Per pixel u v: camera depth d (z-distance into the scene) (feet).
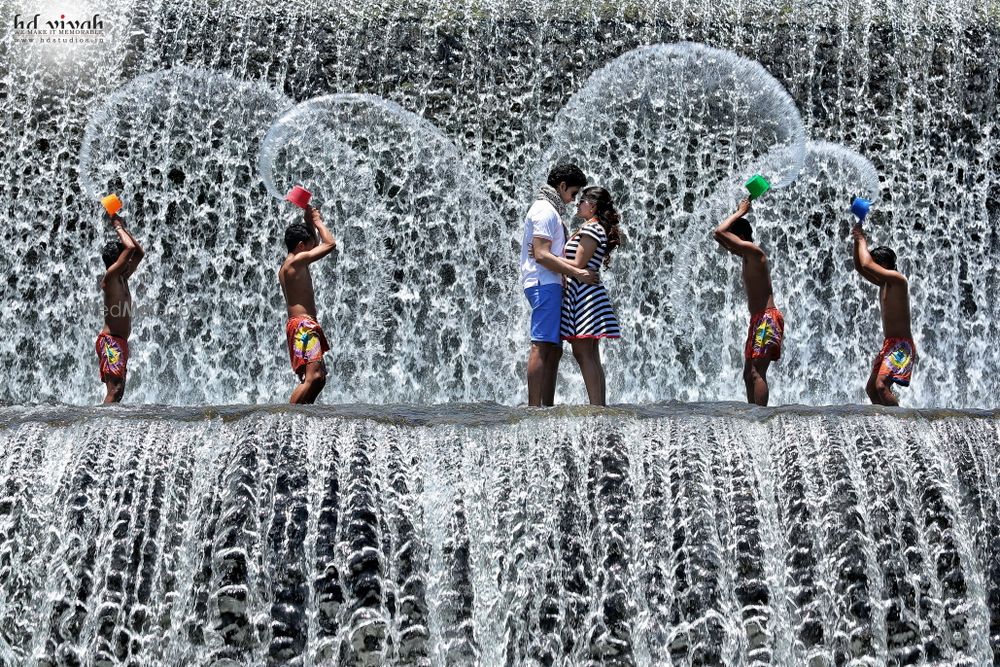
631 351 64.28
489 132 68.90
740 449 38.47
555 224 44.47
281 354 64.54
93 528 36.78
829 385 65.72
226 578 36.14
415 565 36.99
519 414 38.93
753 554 37.35
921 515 38.11
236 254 65.41
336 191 63.57
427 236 64.54
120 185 65.36
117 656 36.01
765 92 63.82
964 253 69.05
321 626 36.14
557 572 37.11
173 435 37.73
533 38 69.87
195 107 65.87
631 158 65.77
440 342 64.03
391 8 70.03
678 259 65.00
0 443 37.45
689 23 70.38
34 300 64.95
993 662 37.60
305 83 69.21
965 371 67.51
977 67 71.15
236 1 69.41
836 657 36.83
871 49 70.79
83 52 67.97
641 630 36.81
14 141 66.64
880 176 69.31
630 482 37.81
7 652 36.04
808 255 66.59
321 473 37.35
